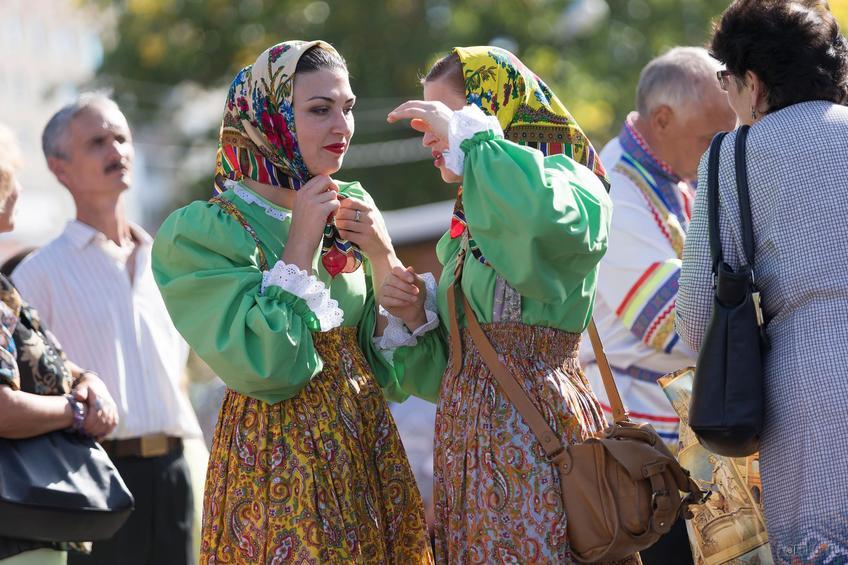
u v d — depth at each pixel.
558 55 53.72
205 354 10.74
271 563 10.62
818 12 10.95
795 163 10.55
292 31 55.19
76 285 15.76
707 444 10.73
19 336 12.27
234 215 11.20
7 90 100.50
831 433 10.12
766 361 10.63
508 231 10.48
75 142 16.03
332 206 11.12
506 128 11.65
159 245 11.16
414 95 53.97
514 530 10.62
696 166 14.63
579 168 11.19
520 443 10.75
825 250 10.38
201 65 56.62
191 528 15.89
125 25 57.62
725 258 10.80
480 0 53.50
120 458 15.45
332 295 11.62
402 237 27.33
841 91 10.98
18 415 11.79
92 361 15.63
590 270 10.94
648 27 55.19
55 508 11.80
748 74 11.12
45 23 103.25
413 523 11.49
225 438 11.12
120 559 15.34
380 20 53.62
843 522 10.02
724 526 12.49
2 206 13.57
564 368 11.26
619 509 10.55
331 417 11.04
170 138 59.88
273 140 11.40
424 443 21.94
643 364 14.36
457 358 11.26
